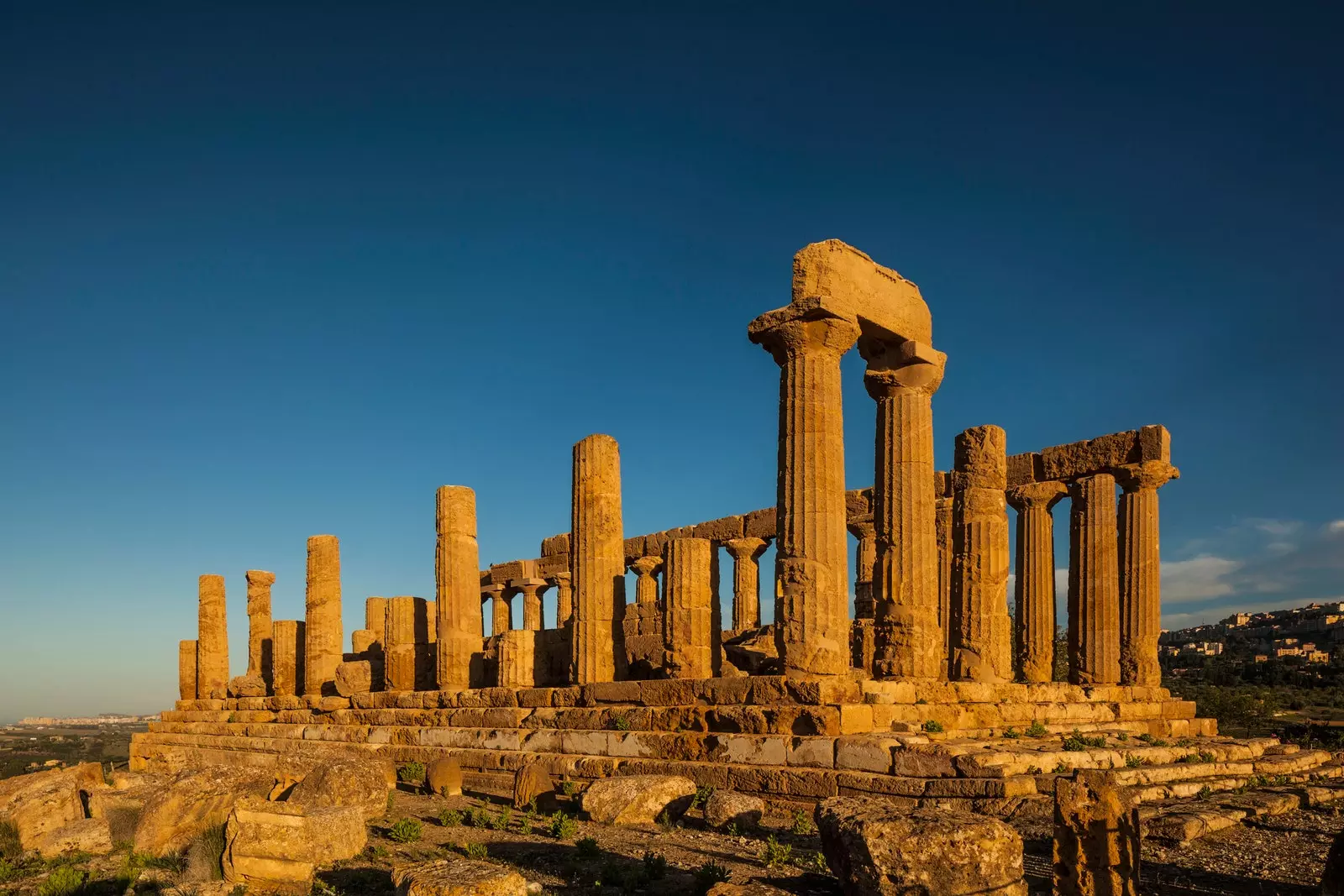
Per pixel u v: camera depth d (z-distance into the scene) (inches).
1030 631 1014.4
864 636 891.4
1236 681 2815.0
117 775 906.7
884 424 717.3
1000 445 852.6
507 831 572.1
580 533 854.5
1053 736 689.0
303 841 485.1
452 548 1039.0
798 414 655.1
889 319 703.1
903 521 697.0
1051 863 420.5
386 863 491.2
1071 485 1031.6
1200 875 407.5
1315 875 407.2
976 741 612.1
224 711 1328.7
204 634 1539.1
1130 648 968.3
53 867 560.1
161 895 460.4
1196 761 689.0
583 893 405.1
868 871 332.2
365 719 1047.6
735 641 1010.7
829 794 559.8
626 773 671.1
